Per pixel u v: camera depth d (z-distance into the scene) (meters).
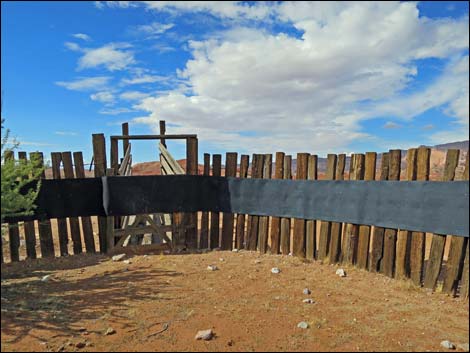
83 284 5.50
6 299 4.82
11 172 5.50
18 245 7.12
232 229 8.19
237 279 5.82
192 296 5.00
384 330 4.11
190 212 8.19
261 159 7.80
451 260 5.38
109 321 4.16
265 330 3.99
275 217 7.66
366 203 6.34
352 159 6.63
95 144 7.80
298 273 6.29
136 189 7.67
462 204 5.20
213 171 8.27
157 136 8.32
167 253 7.78
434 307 4.88
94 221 13.13
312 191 7.08
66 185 7.43
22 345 3.59
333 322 4.27
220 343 3.67
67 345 3.59
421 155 5.73
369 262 6.48
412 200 5.74
